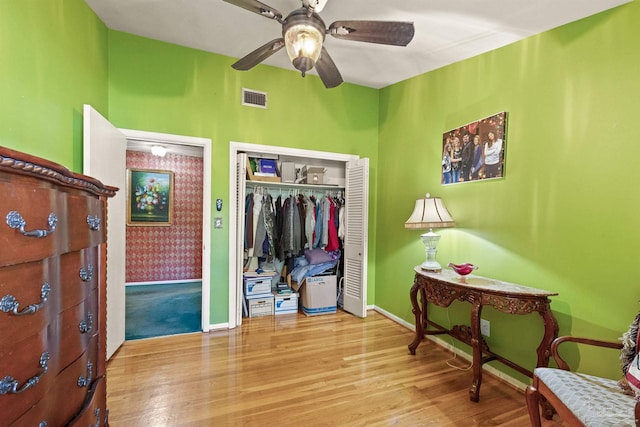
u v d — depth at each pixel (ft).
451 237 9.46
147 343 9.39
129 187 16.98
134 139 9.45
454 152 9.40
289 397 6.72
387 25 5.79
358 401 6.63
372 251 13.10
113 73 8.96
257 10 5.64
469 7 6.81
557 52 6.87
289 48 6.00
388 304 12.22
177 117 9.75
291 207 12.37
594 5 6.07
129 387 6.98
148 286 17.07
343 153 12.46
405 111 11.54
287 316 12.15
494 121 8.16
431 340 9.95
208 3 7.52
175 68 9.70
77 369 3.29
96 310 3.90
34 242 2.38
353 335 10.30
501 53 8.11
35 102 5.49
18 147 5.04
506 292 6.53
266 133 11.08
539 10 6.47
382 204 12.75
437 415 6.23
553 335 6.25
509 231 7.77
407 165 11.39
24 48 5.16
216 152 10.33
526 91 7.47
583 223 6.36
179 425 5.75
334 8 7.16
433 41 8.38
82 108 7.30
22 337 2.28
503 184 7.94
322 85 12.00
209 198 10.23
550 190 6.94
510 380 7.54
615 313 5.86
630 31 5.74
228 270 10.61
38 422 2.52
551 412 6.09
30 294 2.38
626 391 4.60
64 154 6.53
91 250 3.74
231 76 10.48
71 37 6.81
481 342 7.01
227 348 9.11
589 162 6.29
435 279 7.93
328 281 12.62
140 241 17.29
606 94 6.05
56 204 2.72
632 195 5.68
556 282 6.79
